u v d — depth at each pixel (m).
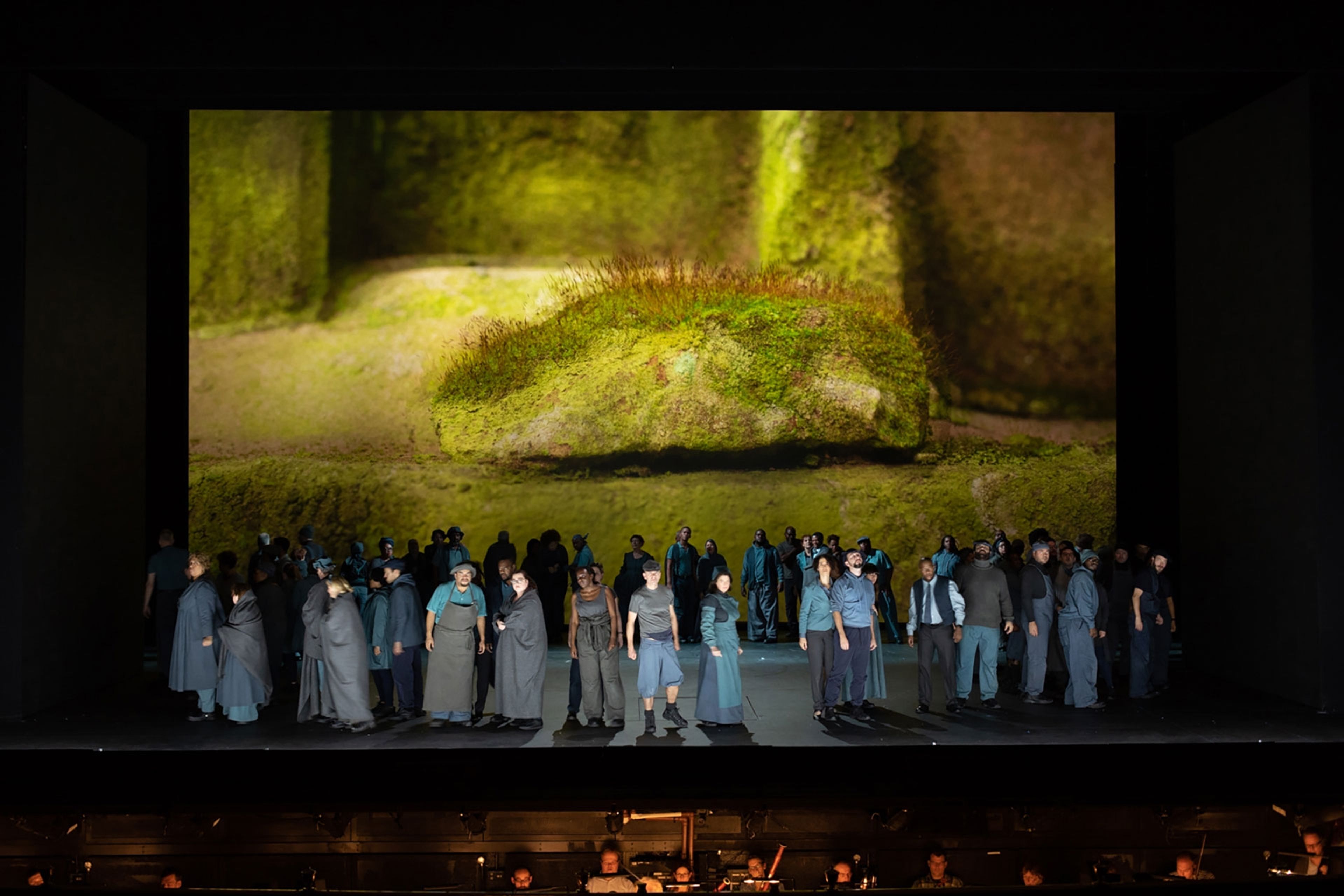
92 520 11.62
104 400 11.91
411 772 9.01
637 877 10.30
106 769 9.01
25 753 9.08
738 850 10.76
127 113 12.82
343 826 10.38
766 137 20.52
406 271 20.70
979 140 20.17
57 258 10.96
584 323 19.58
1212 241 12.32
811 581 10.42
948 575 13.75
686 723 10.22
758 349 18.98
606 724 10.07
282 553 12.57
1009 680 12.23
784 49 10.43
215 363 20.17
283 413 19.95
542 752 9.09
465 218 20.75
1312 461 10.55
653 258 20.52
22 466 10.34
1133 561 15.67
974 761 9.13
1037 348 20.19
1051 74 11.00
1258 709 10.66
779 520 18.59
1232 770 9.16
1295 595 10.82
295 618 12.03
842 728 9.91
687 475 18.88
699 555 16.09
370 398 19.89
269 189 20.61
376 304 20.39
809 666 11.45
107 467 11.95
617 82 11.13
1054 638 11.59
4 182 10.39
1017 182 20.25
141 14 10.33
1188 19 10.47
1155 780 9.12
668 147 20.70
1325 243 10.55
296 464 19.52
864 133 20.06
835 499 18.67
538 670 9.92
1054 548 12.29
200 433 19.91
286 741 9.42
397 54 10.38
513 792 8.93
